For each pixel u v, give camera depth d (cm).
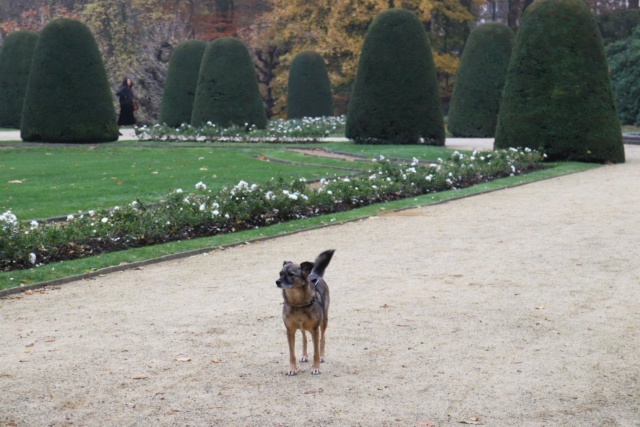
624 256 1097
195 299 922
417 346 722
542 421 549
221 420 561
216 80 3200
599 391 604
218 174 2094
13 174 2067
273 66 5144
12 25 5800
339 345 732
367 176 1831
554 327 772
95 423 560
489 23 3409
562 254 1122
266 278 1027
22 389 630
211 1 6038
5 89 3697
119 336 776
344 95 5462
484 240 1250
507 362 673
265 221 1451
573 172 2192
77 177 2022
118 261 1129
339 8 4812
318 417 562
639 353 688
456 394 602
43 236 1167
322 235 1348
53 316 862
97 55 3005
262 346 738
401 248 1206
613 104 2436
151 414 575
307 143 2978
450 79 5481
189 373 663
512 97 2455
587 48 2402
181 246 1237
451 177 1914
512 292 914
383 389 616
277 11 5144
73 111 2941
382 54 2822
